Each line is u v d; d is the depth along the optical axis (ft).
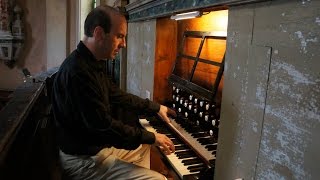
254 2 3.50
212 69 5.78
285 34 3.04
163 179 5.18
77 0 21.31
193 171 4.75
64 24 21.61
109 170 5.34
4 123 5.03
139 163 6.48
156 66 7.84
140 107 6.51
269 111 3.31
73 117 4.96
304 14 2.78
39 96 8.78
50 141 7.84
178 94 6.89
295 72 2.91
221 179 4.40
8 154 5.19
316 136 2.67
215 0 4.25
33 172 6.81
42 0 22.44
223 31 5.62
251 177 3.66
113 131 4.83
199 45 6.48
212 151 5.06
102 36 4.95
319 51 2.63
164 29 7.73
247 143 3.73
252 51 3.59
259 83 3.47
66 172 5.50
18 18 21.77
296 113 2.91
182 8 5.51
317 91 2.65
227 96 4.18
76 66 4.82
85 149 5.23
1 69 23.11
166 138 5.26
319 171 2.64
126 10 10.48
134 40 10.09
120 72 12.37
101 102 4.89
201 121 5.78
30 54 23.06
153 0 6.88
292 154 2.97
